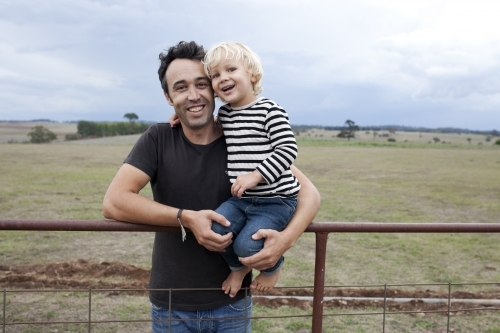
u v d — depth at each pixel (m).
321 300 2.48
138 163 2.37
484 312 5.96
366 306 6.07
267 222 2.26
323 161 33.38
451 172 26.62
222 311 2.50
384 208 14.74
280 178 2.30
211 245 2.17
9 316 5.49
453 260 8.69
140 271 7.45
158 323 2.53
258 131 2.30
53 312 5.66
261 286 2.46
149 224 2.26
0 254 8.31
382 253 9.05
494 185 20.81
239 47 2.37
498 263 8.54
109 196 2.30
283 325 5.45
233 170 2.34
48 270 7.44
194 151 2.43
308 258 8.59
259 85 2.45
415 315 5.80
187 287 2.45
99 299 6.16
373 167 29.31
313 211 2.40
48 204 13.99
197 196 2.41
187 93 2.31
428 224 2.45
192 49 2.36
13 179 19.53
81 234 10.01
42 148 43.84
